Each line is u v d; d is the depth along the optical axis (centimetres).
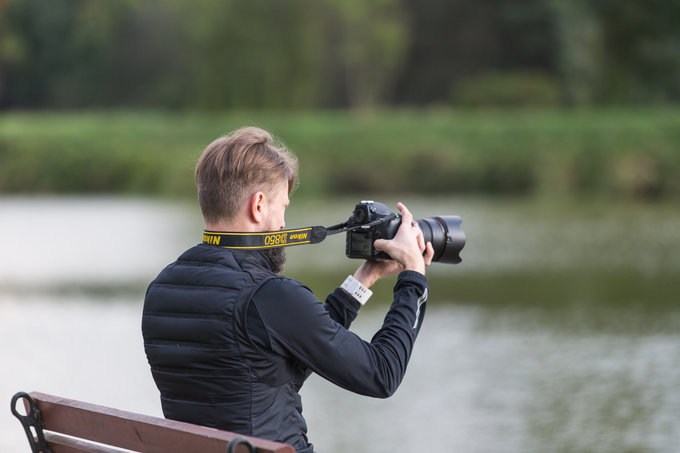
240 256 339
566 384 962
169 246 2344
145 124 5088
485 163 4591
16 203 4116
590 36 6375
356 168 4616
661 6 5972
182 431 313
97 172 4828
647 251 2156
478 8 7838
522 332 1241
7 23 8762
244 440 287
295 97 6694
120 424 336
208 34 6488
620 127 4538
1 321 1316
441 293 1582
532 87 5744
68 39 8869
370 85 7925
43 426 372
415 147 4656
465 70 7981
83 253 2209
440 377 1001
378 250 360
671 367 1034
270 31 6581
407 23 8006
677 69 6391
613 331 1238
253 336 324
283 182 350
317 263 1927
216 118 5291
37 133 4891
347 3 6962
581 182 4547
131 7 8700
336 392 957
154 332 343
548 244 2320
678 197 4344
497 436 793
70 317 1352
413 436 789
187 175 4600
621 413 859
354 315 368
